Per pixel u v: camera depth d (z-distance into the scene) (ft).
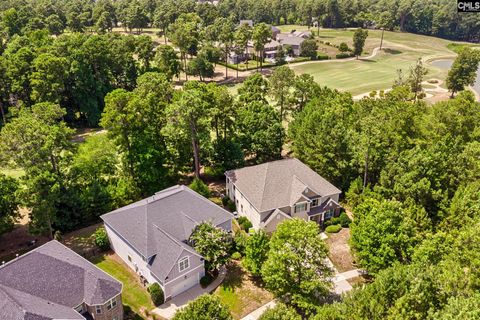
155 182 198.70
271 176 183.32
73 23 494.18
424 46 604.08
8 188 158.30
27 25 400.26
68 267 126.62
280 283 126.11
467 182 171.53
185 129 198.08
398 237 134.21
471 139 215.10
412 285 101.71
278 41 535.19
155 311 132.16
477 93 394.11
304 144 212.84
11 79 257.14
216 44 509.35
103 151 190.60
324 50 544.21
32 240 166.30
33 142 154.10
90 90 292.81
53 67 254.88
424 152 175.42
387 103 234.79
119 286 125.18
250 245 143.13
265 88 266.98
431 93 383.86
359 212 147.64
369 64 498.28
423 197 165.17
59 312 110.93
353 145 200.95
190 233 148.77
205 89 218.59
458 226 153.07
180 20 515.09
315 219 182.70
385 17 630.33
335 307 104.99
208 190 193.47
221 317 102.89
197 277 144.56
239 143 224.33
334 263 155.12
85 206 172.86
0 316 103.86
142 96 217.15
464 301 91.25
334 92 260.01
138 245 141.90
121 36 391.04
